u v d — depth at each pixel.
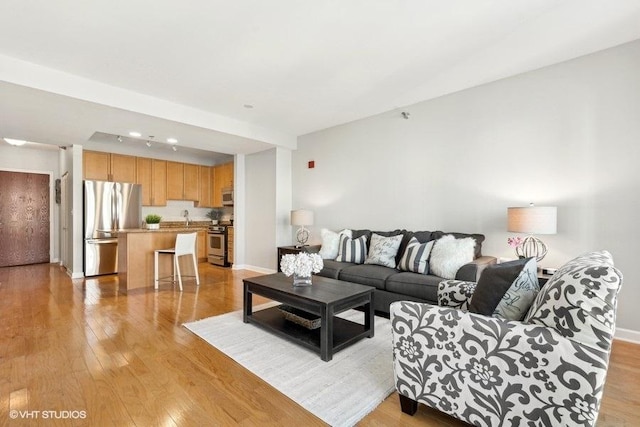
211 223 7.44
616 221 2.59
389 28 2.32
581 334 1.17
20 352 2.29
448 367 1.45
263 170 5.61
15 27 2.22
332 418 1.59
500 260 3.11
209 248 6.68
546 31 2.39
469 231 3.44
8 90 2.80
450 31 2.38
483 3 2.07
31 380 1.91
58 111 3.38
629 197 2.54
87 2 1.97
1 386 1.84
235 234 5.91
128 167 6.07
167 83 3.21
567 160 2.82
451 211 3.57
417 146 3.87
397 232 3.84
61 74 2.91
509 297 1.54
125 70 2.91
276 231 5.36
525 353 1.26
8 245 6.05
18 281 4.72
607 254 1.66
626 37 2.47
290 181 5.54
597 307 1.15
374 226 4.30
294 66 2.89
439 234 3.45
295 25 2.26
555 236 2.88
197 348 2.39
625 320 2.55
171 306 3.48
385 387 1.87
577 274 1.23
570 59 2.81
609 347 1.14
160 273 4.62
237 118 4.40
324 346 2.20
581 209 2.75
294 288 2.60
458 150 3.52
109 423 1.54
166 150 6.74
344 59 2.77
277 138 5.08
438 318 1.48
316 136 5.09
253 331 2.73
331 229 4.86
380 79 3.19
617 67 2.59
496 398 1.33
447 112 3.60
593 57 2.71
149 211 6.66
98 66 2.83
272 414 1.62
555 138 2.89
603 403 1.70
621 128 2.57
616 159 2.60
